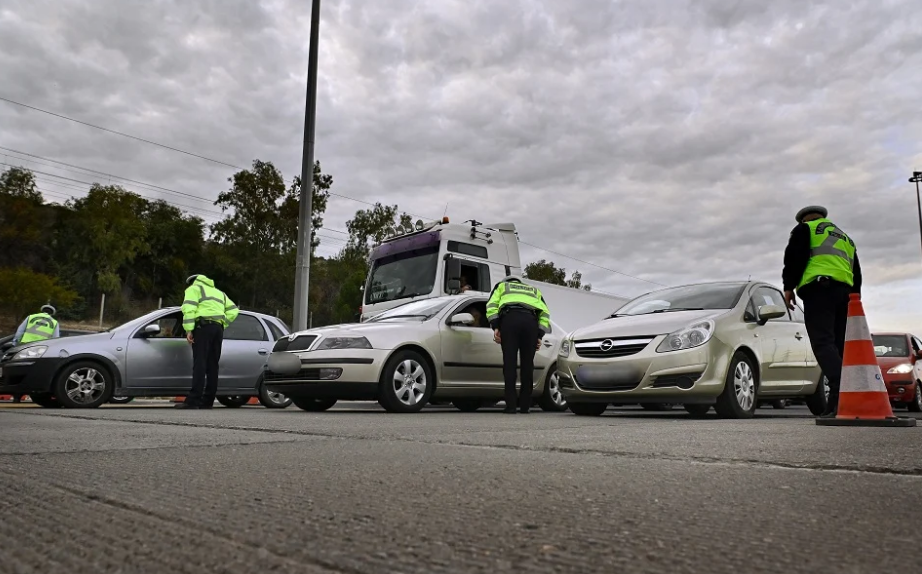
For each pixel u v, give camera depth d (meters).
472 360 8.37
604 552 1.32
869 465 2.61
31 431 4.33
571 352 7.18
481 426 4.86
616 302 15.11
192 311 8.82
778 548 1.35
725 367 6.57
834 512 1.73
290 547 1.35
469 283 12.38
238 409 9.00
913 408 13.12
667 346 6.55
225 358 10.00
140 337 9.39
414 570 1.19
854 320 4.89
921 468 2.53
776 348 7.28
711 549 1.34
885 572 1.18
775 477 2.33
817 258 5.70
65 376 8.80
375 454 3.01
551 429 4.53
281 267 50.84
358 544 1.38
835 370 5.59
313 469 2.53
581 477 2.33
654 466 2.61
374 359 7.52
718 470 2.50
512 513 1.71
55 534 1.46
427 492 2.03
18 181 52.72
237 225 51.16
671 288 8.16
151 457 2.90
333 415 6.84
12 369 8.70
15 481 2.23
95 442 3.57
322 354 7.49
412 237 12.70
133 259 54.34
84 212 51.34
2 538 1.43
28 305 39.44
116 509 1.75
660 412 8.70
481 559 1.26
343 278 53.78
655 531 1.50
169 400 13.98
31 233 50.09
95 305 50.72
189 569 1.20
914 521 1.62
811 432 4.12
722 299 7.37
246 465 2.64
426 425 4.97
